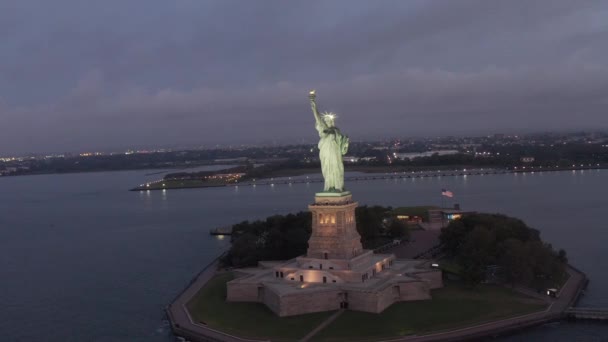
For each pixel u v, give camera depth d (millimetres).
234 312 166500
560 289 182000
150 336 159500
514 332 150250
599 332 149375
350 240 180250
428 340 141625
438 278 184375
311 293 162125
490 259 196375
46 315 185625
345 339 143250
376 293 159000
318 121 182250
